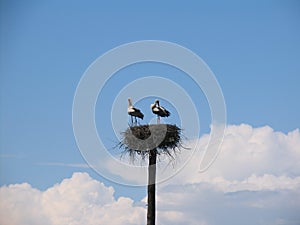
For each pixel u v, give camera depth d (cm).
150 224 13562
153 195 13588
